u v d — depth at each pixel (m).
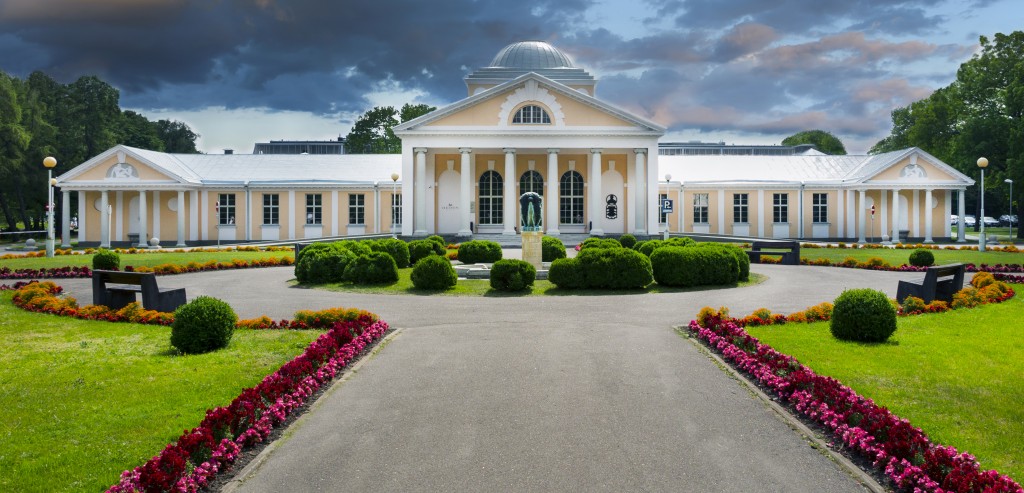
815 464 7.83
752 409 9.62
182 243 50.50
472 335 14.39
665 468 7.71
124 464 7.65
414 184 48.44
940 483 6.93
